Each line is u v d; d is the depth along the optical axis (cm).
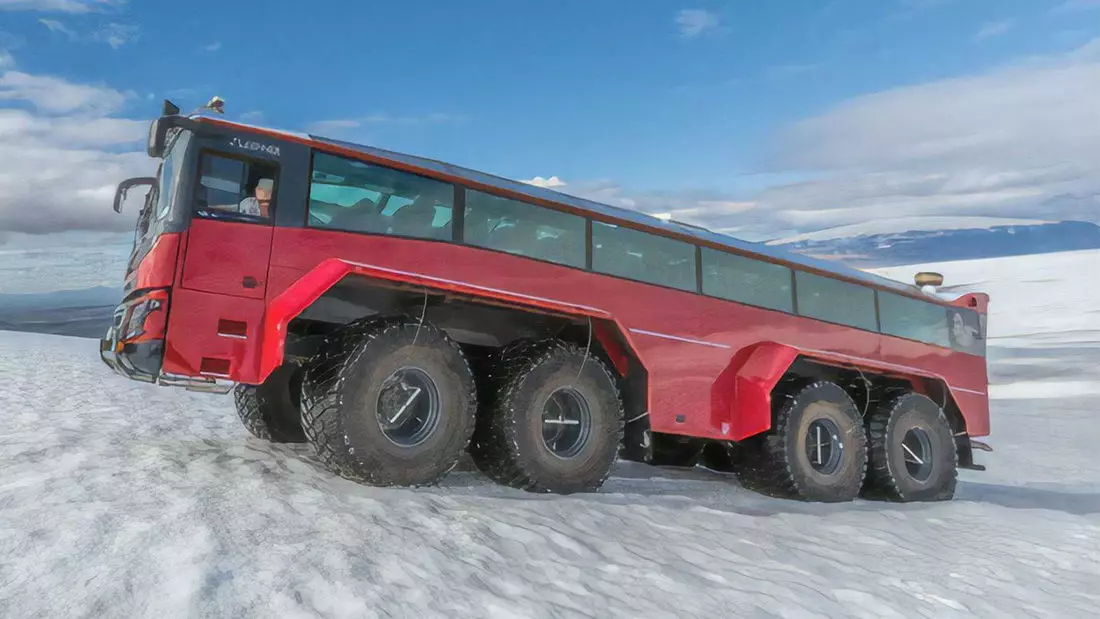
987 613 394
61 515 324
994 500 884
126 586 258
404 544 347
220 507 358
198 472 426
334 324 518
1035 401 3391
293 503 385
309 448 571
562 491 536
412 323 485
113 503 348
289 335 513
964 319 938
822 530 528
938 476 805
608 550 400
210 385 456
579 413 565
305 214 474
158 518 330
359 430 449
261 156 466
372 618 264
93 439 530
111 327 486
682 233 669
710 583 374
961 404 902
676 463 832
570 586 337
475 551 358
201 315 431
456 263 525
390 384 481
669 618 321
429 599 292
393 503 412
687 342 650
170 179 470
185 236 434
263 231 458
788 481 674
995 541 559
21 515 323
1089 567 511
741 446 713
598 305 594
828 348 766
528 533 399
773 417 695
